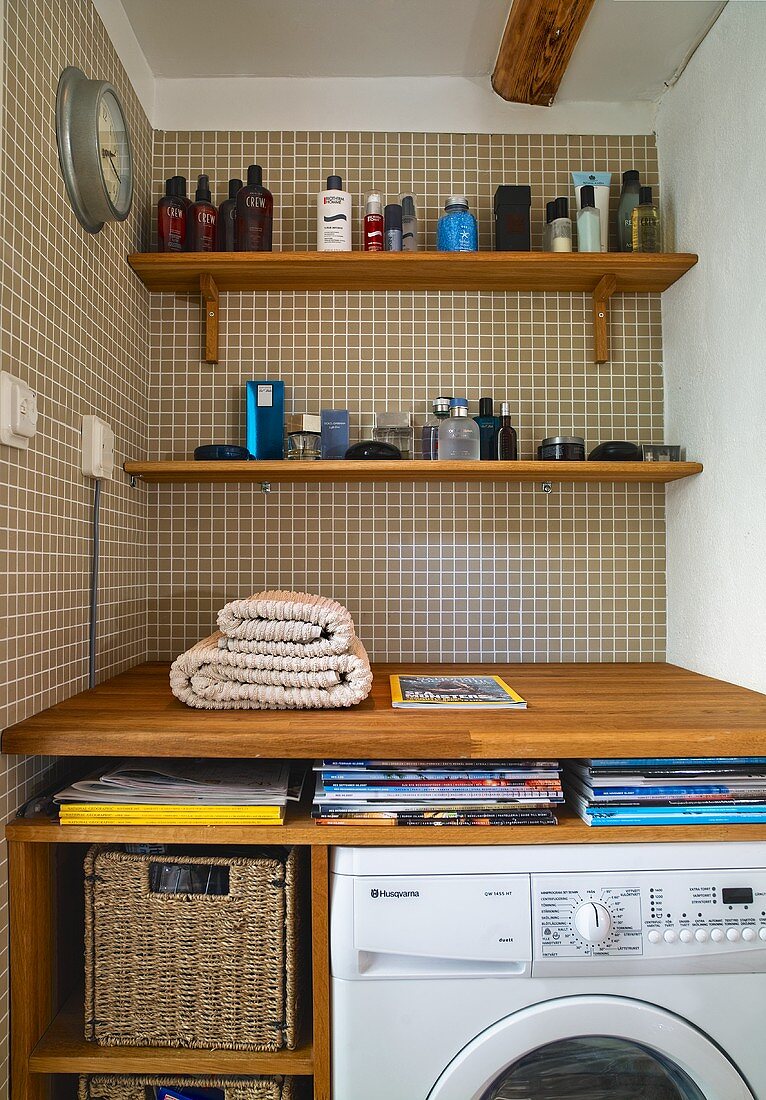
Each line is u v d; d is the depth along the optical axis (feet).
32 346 3.42
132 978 3.44
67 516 3.88
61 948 3.86
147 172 5.34
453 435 4.93
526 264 4.93
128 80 4.91
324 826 3.36
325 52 5.25
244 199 4.98
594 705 3.93
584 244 5.15
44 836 3.35
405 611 5.43
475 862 3.31
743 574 4.40
